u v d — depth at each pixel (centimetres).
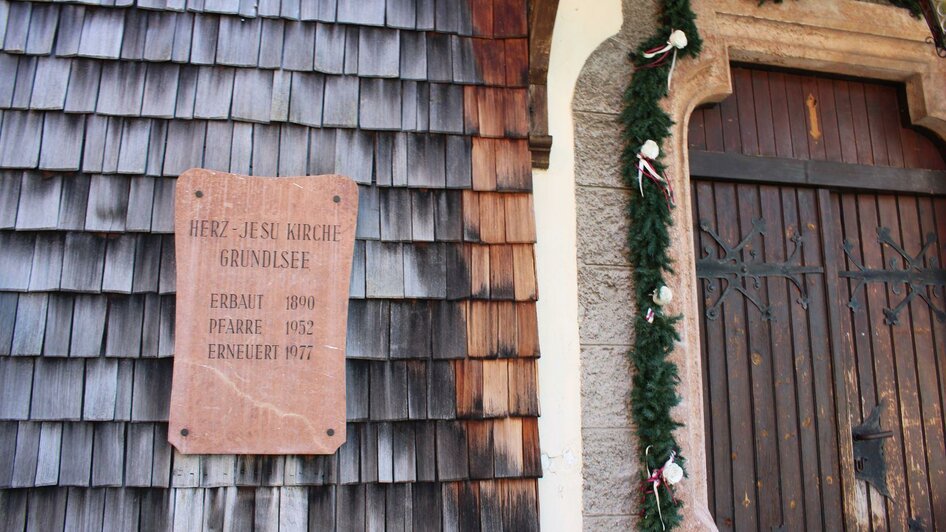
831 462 355
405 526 271
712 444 343
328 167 290
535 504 280
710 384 348
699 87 356
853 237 385
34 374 262
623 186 329
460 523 274
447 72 307
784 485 347
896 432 367
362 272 285
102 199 276
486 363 286
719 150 370
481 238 295
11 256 268
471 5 316
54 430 261
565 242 317
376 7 308
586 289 316
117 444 263
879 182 387
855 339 372
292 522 266
